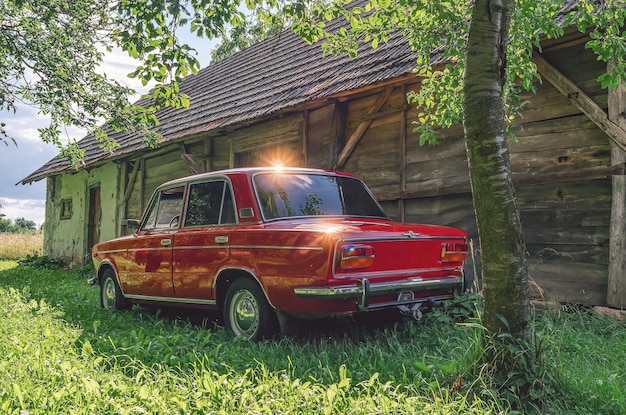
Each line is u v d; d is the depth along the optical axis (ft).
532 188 21.52
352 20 17.34
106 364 13.17
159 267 19.38
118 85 35.04
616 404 10.25
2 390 10.30
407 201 26.14
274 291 14.85
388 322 17.35
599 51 14.85
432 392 10.82
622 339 15.67
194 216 18.47
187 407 9.79
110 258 22.71
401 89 26.40
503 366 11.21
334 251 13.70
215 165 38.60
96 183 53.83
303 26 16.87
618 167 18.56
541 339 11.28
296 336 15.33
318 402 10.11
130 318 20.04
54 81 33.32
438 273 16.26
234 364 12.91
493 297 11.51
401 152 26.16
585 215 19.92
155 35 15.08
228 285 17.21
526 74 17.33
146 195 46.29
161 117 49.55
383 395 10.37
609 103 18.99
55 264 57.16
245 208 16.47
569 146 20.43
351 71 28.50
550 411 10.29
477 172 11.65
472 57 11.73
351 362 13.10
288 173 17.95
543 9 16.11
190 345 14.89
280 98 31.94
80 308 22.27
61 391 10.05
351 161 28.76
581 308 19.49
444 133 24.67
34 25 33.78
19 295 25.16
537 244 21.21
